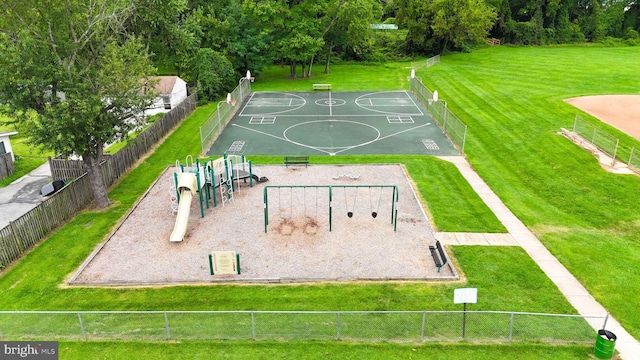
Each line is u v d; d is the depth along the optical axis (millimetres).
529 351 14047
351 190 26203
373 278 17891
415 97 50375
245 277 18078
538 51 78500
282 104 47906
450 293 16953
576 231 21625
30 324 14898
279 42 58031
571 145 31406
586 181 26484
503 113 40656
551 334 14570
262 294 17016
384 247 20188
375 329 14758
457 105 44656
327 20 62469
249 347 14398
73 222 23078
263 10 55188
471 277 17953
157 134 35688
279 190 26281
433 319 14688
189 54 49031
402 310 15930
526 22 88938
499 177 28312
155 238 21219
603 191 25203
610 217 22766
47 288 17594
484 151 32656
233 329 14875
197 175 22500
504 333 14703
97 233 21906
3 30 21578
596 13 90312
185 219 21625
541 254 19625
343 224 22234
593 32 90938
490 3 85562
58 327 14891
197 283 17781
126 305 16469
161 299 16781
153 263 19172
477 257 19344
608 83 49656
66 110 20844
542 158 30250
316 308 16094
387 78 61688
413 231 21578
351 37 63844
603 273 18094
